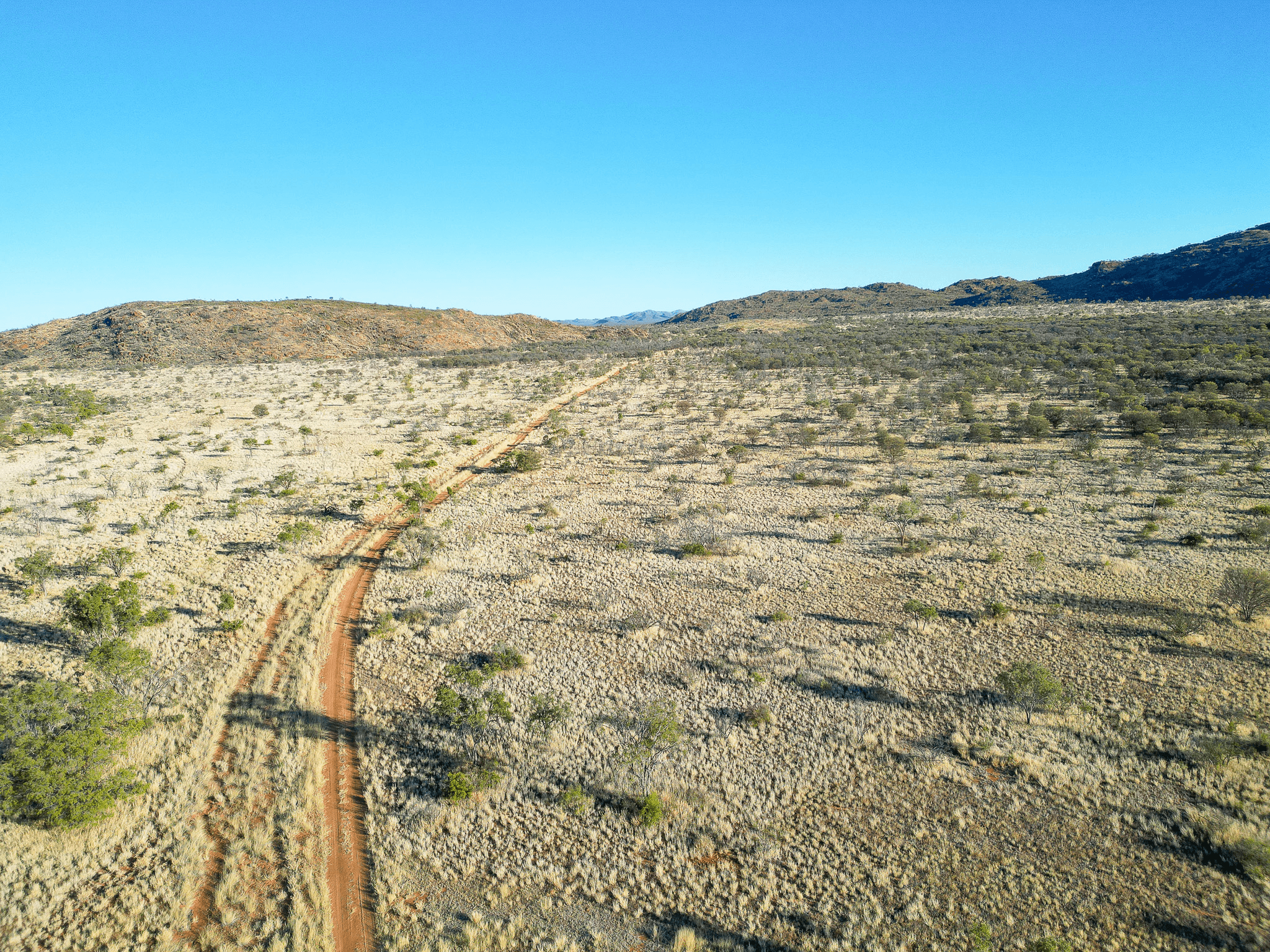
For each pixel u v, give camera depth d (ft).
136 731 75.05
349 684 87.76
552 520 146.30
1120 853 58.13
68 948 52.70
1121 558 114.83
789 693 83.05
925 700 81.00
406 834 63.57
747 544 129.90
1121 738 71.77
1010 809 63.57
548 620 102.63
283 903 56.65
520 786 69.15
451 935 53.36
